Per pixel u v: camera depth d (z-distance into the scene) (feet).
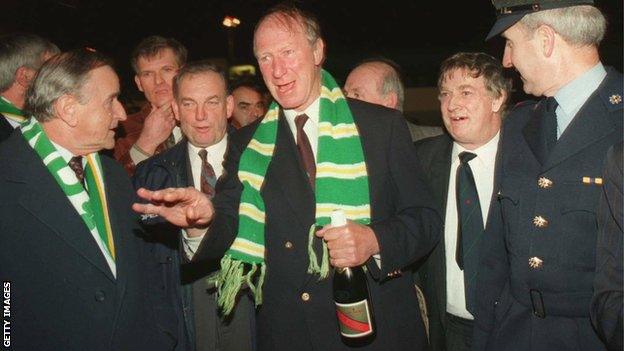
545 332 5.94
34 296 5.76
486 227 7.16
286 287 6.86
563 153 5.75
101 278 6.09
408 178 6.92
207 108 9.23
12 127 8.94
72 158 6.42
